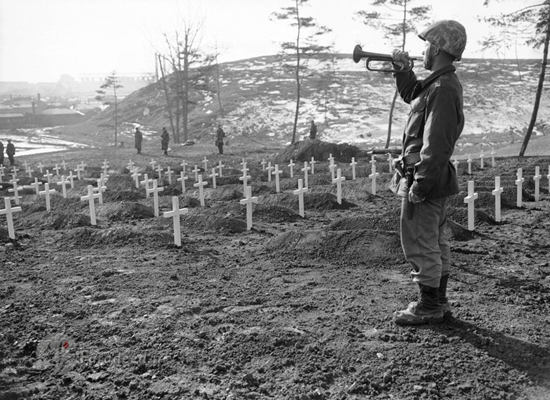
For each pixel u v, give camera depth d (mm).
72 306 5352
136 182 19094
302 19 46188
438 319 4500
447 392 3471
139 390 3619
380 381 3623
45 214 11023
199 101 85062
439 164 3893
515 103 72812
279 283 6066
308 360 3953
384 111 70688
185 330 4621
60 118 122438
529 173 18062
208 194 15227
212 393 3557
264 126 67438
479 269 6465
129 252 7855
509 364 3809
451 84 3934
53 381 3771
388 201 13617
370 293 5555
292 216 11016
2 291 5883
